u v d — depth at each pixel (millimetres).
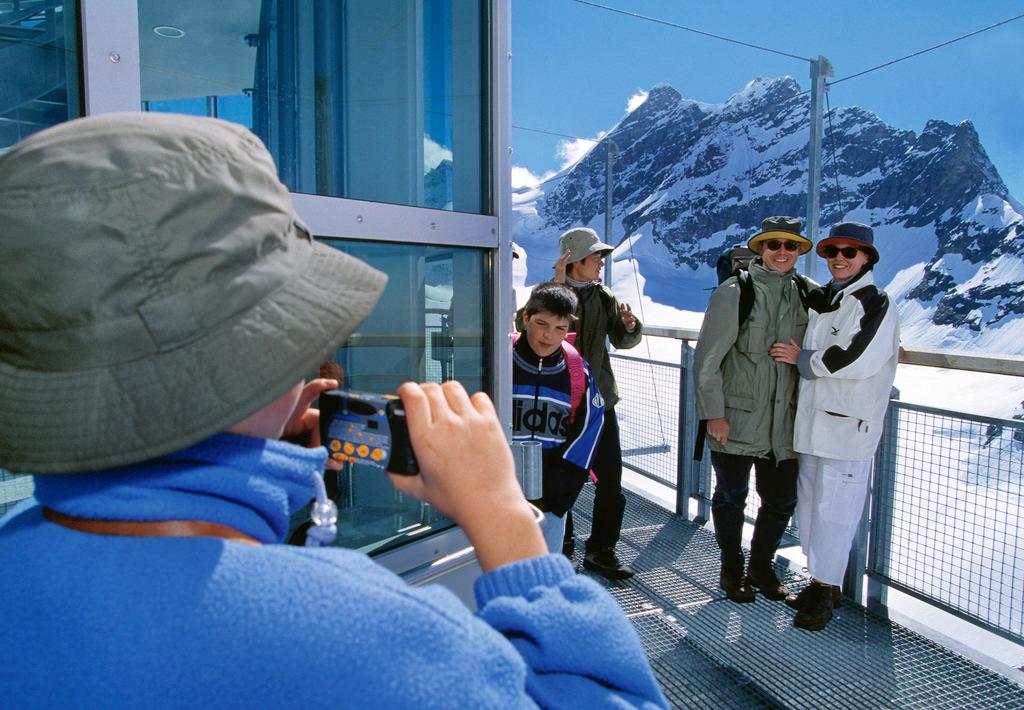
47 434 402
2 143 1109
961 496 2928
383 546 1655
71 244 386
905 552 3461
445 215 1677
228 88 1454
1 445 410
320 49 1586
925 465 3629
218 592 375
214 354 412
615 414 3424
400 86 1715
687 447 4133
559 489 2416
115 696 357
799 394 2922
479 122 1821
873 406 2730
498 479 522
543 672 466
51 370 407
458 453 519
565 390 2428
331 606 377
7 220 391
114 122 422
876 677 2523
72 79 1106
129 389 402
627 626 491
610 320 3602
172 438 404
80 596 381
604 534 3367
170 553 392
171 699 355
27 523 452
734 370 3020
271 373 421
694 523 4070
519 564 496
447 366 1794
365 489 1669
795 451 2932
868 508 3070
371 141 1681
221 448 443
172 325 402
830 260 2859
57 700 365
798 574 3342
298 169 1582
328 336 448
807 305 2990
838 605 3047
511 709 400
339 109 1628
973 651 2676
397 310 1687
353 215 1485
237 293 418
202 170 417
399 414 554
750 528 3893
